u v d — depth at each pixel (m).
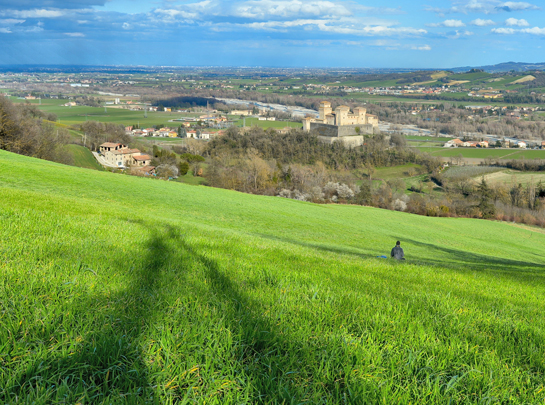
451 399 2.27
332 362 2.61
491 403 2.29
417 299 4.77
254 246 9.30
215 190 47.62
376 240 32.22
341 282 5.50
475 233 50.06
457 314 4.15
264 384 2.30
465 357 2.91
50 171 32.75
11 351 2.35
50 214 8.60
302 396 2.21
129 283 3.96
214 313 3.24
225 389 2.20
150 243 7.00
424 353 2.87
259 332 2.92
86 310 3.02
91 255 5.01
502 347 3.25
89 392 2.07
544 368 2.89
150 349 2.51
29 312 2.85
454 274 9.57
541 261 35.84
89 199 26.88
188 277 4.67
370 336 3.09
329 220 40.16
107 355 2.39
